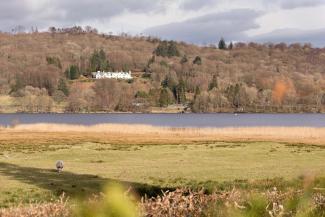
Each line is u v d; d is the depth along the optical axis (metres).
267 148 54.00
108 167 38.31
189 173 34.53
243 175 33.41
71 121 181.25
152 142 65.12
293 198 4.97
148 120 184.62
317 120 170.88
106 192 4.15
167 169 36.75
